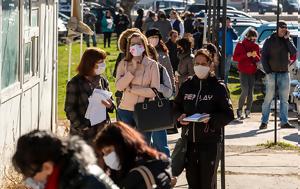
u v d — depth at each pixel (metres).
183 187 12.27
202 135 9.97
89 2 62.06
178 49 16.58
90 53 10.32
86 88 10.30
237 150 15.62
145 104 11.26
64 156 5.06
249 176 13.27
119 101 13.01
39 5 14.59
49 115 15.93
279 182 12.89
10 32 12.05
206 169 10.04
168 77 11.95
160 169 6.24
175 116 10.26
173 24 31.27
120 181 6.18
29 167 5.05
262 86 22.92
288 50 17.86
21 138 5.09
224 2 10.97
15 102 12.40
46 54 15.45
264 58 17.95
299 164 14.30
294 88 20.55
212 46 11.99
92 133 10.26
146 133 11.48
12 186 11.01
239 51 19.66
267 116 18.16
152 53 12.06
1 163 11.26
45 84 15.38
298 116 18.45
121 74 11.59
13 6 12.22
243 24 33.69
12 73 12.25
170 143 15.97
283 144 16.11
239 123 19.19
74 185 5.06
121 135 6.16
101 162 6.20
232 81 27.94
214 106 10.03
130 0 55.94
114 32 47.12
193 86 10.12
